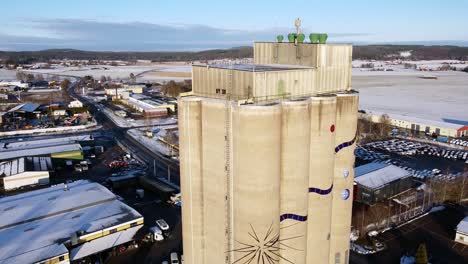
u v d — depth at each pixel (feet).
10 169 266.16
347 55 91.20
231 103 73.31
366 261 163.84
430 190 240.94
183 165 85.97
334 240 97.71
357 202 226.79
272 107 69.51
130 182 256.93
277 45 94.17
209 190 83.61
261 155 70.95
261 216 73.87
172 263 161.07
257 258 75.66
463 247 175.94
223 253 83.87
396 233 189.16
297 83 80.84
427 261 160.97
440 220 203.21
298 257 81.97
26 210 186.29
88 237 167.02
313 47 85.30
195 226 88.28
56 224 173.88
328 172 86.02
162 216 210.18
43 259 144.77
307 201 81.87
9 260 142.82
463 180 239.91
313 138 82.69
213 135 79.05
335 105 82.99
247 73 73.36
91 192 212.64
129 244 179.52
